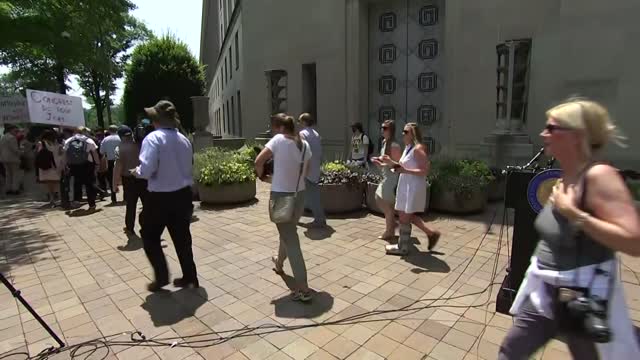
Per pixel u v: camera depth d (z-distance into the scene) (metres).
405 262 4.65
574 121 1.70
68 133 11.30
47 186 9.37
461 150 9.13
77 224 6.85
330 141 11.55
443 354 2.87
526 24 8.16
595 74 7.36
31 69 27.23
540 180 3.08
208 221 6.66
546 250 1.85
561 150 1.75
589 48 7.39
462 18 8.94
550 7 7.90
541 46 8.01
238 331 3.24
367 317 3.41
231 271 4.51
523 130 7.98
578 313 1.67
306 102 12.30
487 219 6.39
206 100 11.68
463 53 8.98
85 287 4.18
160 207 3.82
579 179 1.70
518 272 3.30
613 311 1.68
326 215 6.88
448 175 6.75
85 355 2.96
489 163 8.02
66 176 8.29
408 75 10.82
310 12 11.67
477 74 8.85
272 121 3.78
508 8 8.35
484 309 3.50
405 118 10.95
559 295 1.74
